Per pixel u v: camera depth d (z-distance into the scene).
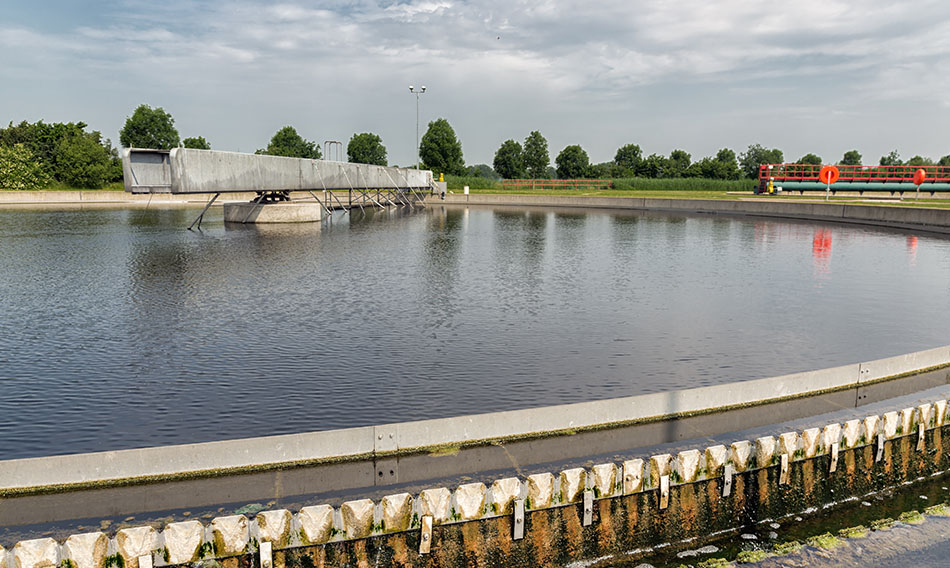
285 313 15.94
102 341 13.38
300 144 127.25
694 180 92.38
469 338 13.75
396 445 8.46
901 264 24.94
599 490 7.81
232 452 7.92
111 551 6.43
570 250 29.28
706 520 7.93
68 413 9.63
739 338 13.91
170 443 8.65
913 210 39.22
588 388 10.77
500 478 7.94
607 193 82.25
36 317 15.41
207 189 32.03
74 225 40.66
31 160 88.38
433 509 7.13
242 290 18.84
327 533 6.95
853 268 23.92
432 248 29.69
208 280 20.45
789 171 68.88
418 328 14.55
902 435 9.63
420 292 18.78
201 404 9.98
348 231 38.19
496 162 128.00
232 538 6.69
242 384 10.85
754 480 8.59
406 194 73.88
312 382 10.95
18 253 26.67
